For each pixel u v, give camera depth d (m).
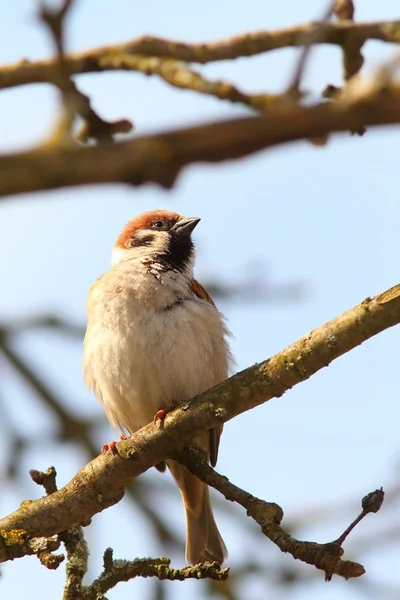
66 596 7.68
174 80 5.91
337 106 3.13
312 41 4.44
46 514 8.06
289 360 7.30
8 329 8.29
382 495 6.82
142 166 3.11
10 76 6.18
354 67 6.70
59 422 8.66
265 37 6.50
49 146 3.24
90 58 6.42
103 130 5.70
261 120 3.08
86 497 8.11
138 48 6.41
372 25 6.59
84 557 7.97
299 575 9.33
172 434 7.89
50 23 4.11
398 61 3.19
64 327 8.45
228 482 7.64
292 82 4.19
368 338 7.00
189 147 3.10
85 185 3.16
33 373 8.54
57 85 4.62
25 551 7.86
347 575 6.66
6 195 3.14
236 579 9.41
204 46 6.50
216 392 7.75
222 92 5.57
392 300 6.76
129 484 9.45
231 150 3.11
